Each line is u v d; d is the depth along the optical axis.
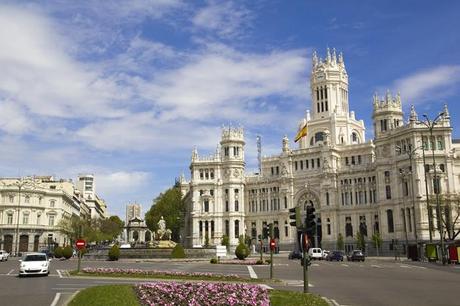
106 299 26.98
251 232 164.12
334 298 32.88
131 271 52.06
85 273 52.25
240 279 46.31
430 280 46.97
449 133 121.00
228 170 165.75
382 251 129.00
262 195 164.00
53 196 163.12
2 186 152.38
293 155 157.38
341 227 143.38
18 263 86.81
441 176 118.06
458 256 74.75
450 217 105.50
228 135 168.12
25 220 153.38
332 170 146.50
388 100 139.50
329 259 99.94
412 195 119.44
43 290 37.84
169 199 190.62
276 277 51.19
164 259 90.38
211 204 165.25
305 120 168.88
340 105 165.00
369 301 31.30
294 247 150.38
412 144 121.62
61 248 105.50
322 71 166.12
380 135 133.00
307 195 152.75
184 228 191.12
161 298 27.53
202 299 27.34
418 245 94.00
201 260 88.56
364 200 140.62
